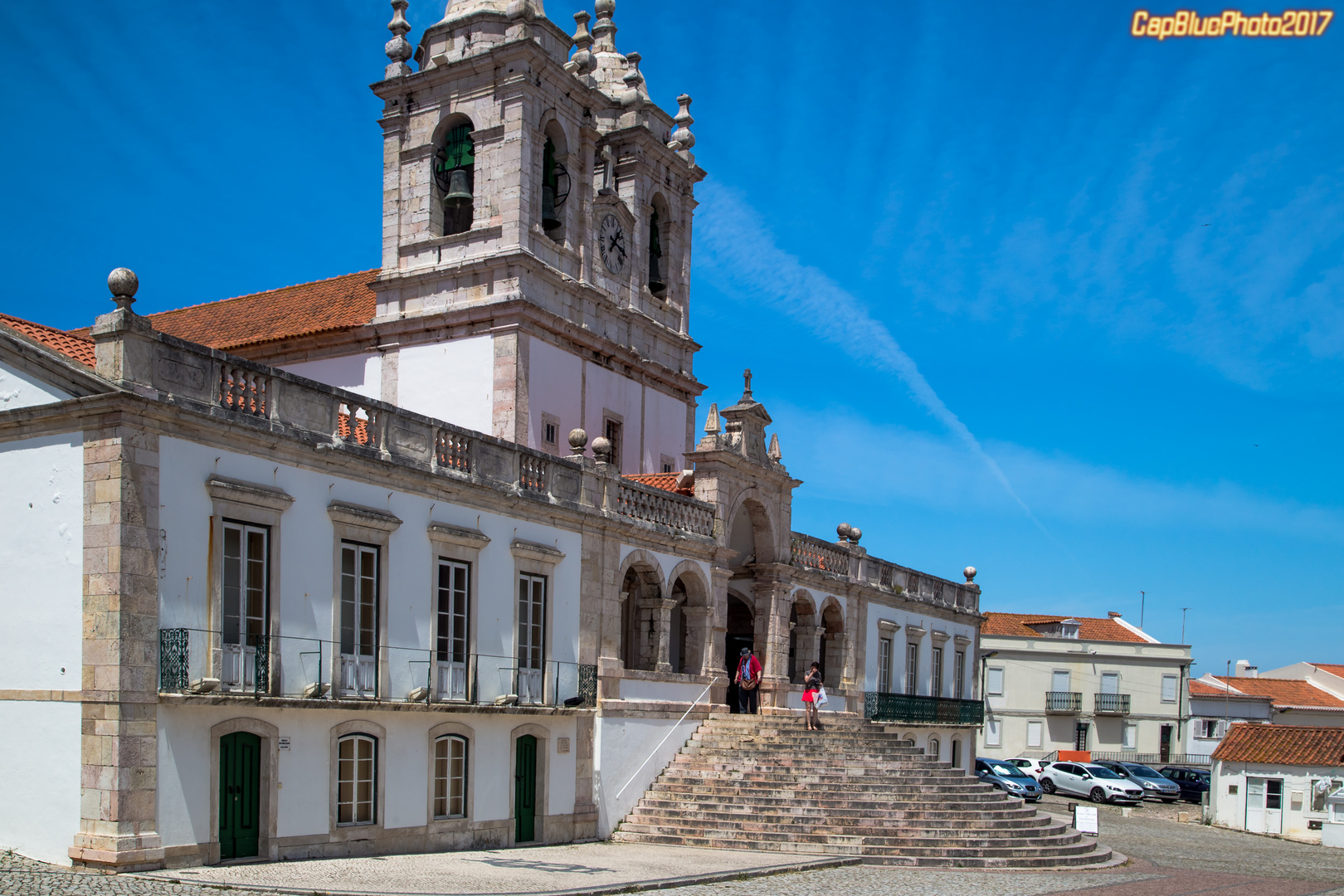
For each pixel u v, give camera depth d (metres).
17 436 17.44
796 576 33.66
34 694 16.89
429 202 32.19
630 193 35.31
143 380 16.84
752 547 33.31
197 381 17.73
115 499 16.45
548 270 31.28
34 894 14.20
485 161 31.45
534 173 31.45
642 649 29.25
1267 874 25.67
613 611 27.06
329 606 19.75
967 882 21.81
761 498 32.53
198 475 17.64
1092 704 66.88
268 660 18.47
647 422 35.69
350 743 20.16
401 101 32.69
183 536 17.31
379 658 20.69
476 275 31.16
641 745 27.55
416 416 21.86
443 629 22.25
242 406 18.48
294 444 19.09
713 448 30.66
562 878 19.19
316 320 34.06
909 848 24.58
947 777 28.20
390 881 17.38
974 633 47.19
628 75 35.75
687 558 29.73
